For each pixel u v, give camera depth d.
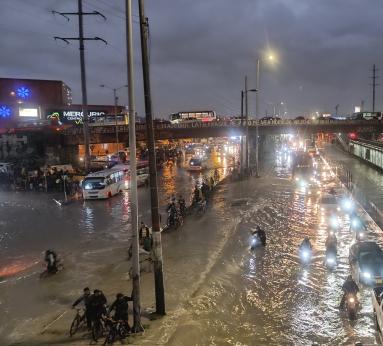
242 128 62.25
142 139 72.94
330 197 36.31
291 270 19.80
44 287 18.06
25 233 28.45
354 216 27.98
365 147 77.75
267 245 24.05
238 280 18.48
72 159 67.75
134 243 13.51
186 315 14.84
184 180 54.84
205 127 75.12
